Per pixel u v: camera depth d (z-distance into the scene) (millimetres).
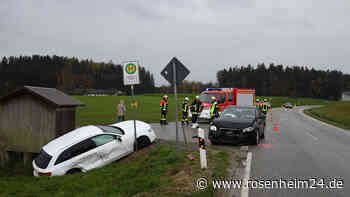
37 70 125500
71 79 118750
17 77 116438
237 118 11016
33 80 118562
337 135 14305
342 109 35750
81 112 27219
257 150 9438
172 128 15930
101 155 8469
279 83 140375
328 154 8875
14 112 11781
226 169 6699
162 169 6641
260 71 151875
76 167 7977
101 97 63875
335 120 25359
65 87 114875
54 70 130000
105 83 140625
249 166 7141
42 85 119812
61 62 139250
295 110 49031
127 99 58094
